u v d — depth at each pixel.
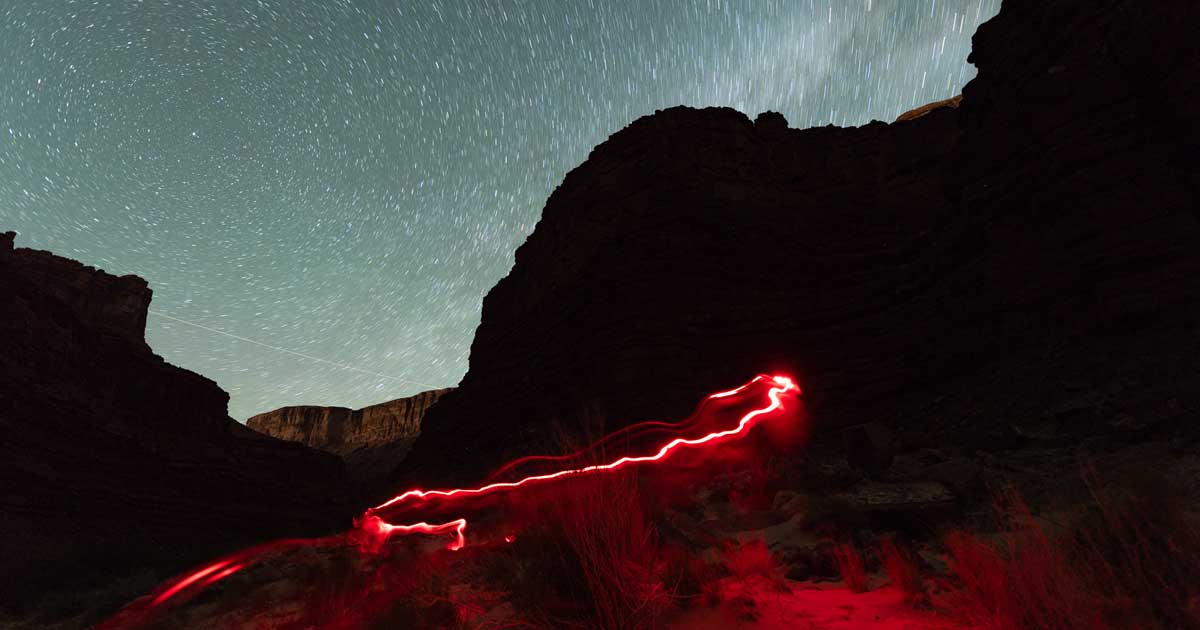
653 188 31.70
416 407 180.25
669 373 23.86
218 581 10.18
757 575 5.66
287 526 65.12
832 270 28.45
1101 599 3.31
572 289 32.81
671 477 13.32
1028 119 18.19
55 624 12.17
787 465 11.78
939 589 4.76
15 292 57.03
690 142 32.28
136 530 48.50
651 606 3.95
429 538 11.78
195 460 65.69
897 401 19.33
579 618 3.91
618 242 31.23
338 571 6.41
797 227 30.91
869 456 10.62
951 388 17.20
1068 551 3.97
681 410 22.62
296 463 85.81
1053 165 16.70
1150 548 3.60
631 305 26.64
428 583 5.64
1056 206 16.56
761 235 29.80
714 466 15.01
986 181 19.59
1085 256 15.27
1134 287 13.68
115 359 68.94
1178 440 8.95
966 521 7.12
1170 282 13.20
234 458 75.69
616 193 34.03
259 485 69.94
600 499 4.13
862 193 32.81
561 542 4.17
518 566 5.22
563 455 4.45
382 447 163.50
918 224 30.92
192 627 7.14
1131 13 15.98
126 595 12.26
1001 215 18.59
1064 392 12.84
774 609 4.43
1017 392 14.03
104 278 84.75
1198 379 10.62
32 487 44.56
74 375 60.16
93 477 51.53
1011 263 17.34
